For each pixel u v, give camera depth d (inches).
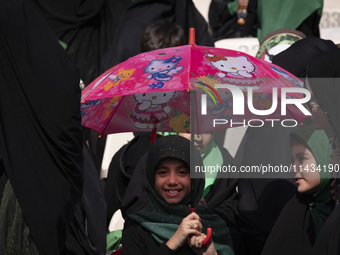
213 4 1070.4
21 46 511.5
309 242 527.2
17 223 510.6
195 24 975.6
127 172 708.7
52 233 507.8
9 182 516.7
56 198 510.9
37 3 995.3
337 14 1095.6
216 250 543.5
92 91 532.7
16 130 510.0
